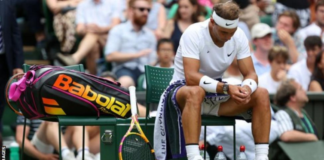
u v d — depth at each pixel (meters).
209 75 13.86
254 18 24.06
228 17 13.02
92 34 23.36
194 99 12.91
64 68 13.77
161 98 13.73
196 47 13.41
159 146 13.70
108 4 23.64
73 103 12.97
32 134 19.25
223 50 13.59
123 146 13.89
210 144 17.62
